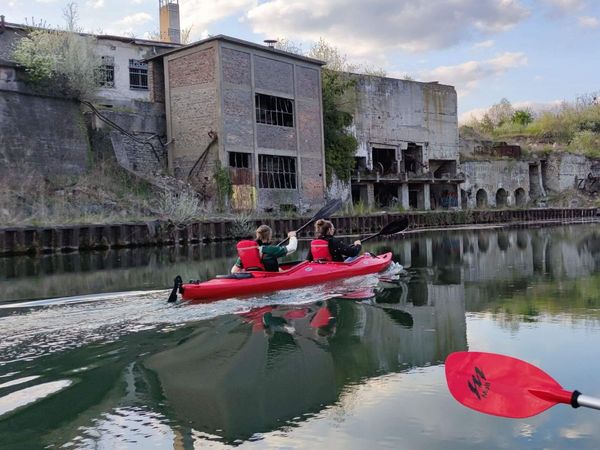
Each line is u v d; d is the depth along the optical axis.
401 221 12.94
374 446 4.07
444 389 5.11
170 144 28.64
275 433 4.29
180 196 23.78
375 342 6.70
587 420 4.43
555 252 17.33
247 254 10.03
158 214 23.14
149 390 5.20
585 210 46.53
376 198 40.19
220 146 27.08
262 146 29.08
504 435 4.21
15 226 18.50
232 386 5.27
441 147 41.94
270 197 29.47
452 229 32.22
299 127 31.14
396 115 39.09
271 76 29.66
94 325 7.59
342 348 6.47
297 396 5.01
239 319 7.95
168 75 28.58
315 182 32.12
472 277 11.98
